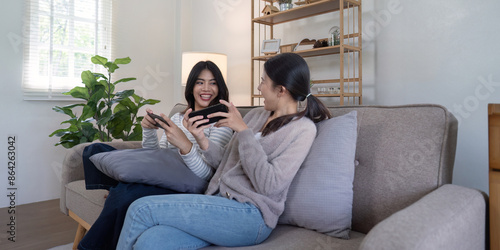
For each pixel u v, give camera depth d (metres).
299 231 1.01
